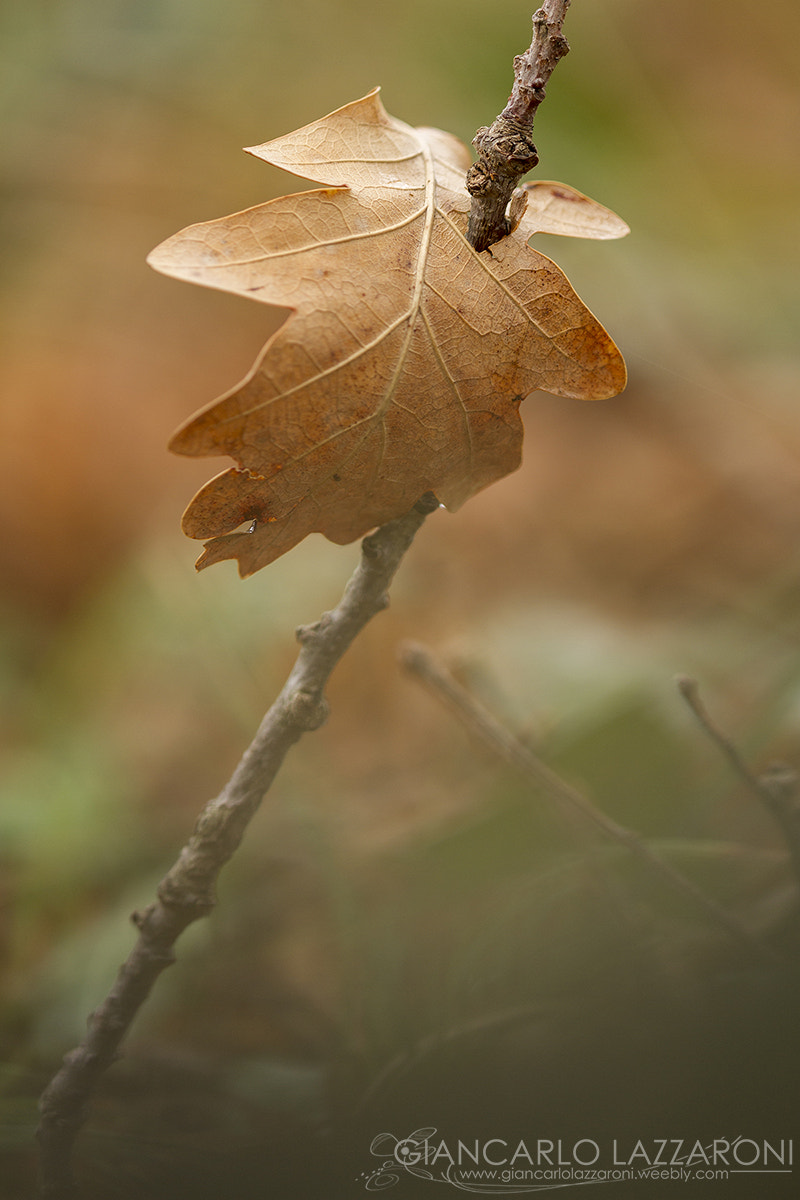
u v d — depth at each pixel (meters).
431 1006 0.76
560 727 0.91
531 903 0.76
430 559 1.44
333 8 2.28
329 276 0.67
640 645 1.06
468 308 0.68
